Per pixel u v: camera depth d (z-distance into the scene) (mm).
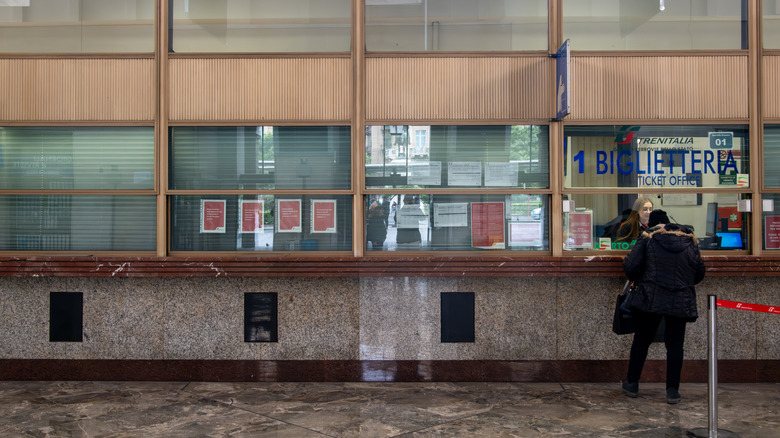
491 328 7359
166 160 7562
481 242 7539
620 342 7336
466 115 7492
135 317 7434
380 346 7371
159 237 7523
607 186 7516
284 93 7543
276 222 7574
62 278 7449
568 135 7516
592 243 7508
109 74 7590
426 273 7234
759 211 7438
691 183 7527
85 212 7648
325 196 7570
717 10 7543
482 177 7531
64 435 5637
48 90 7613
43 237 7652
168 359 7426
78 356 7457
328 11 7586
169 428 5828
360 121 7492
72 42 7629
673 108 7492
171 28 7621
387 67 7520
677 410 6363
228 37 7598
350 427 5855
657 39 7539
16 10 7664
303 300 7383
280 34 7594
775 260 7207
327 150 7570
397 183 7523
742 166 7516
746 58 7500
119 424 5938
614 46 7539
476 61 7504
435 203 7543
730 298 7340
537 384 7289
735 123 7504
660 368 7383
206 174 7590
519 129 7535
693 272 6535
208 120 7551
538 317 7340
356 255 7441
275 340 7391
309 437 5598
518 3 7547
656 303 6426
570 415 6203
